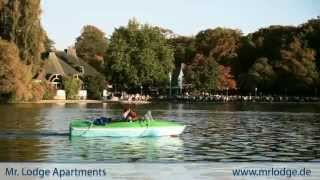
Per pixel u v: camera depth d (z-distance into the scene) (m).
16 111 84.31
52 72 138.12
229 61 175.38
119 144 43.88
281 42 167.75
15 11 104.75
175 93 162.88
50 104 111.50
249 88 157.38
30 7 105.19
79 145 43.06
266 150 41.78
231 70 172.00
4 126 58.25
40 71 117.50
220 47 180.50
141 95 153.62
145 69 157.38
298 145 44.88
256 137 50.75
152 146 43.12
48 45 159.75
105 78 159.25
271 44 173.88
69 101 127.12
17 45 104.88
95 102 130.88
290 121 72.31
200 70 160.25
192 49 188.50
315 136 52.00
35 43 106.19
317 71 153.75
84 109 95.50
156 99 151.38
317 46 161.88
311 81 150.38
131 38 161.12
